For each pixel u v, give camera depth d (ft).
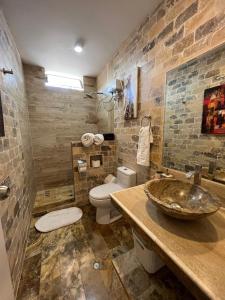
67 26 5.22
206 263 1.77
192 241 2.11
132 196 3.54
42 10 4.48
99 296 3.40
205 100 3.27
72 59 7.56
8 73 4.04
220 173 3.08
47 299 3.36
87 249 4.72
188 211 2.15
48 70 8.80
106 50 6.81
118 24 5.19
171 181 3.43
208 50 3.08
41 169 9.08
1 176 3.12
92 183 7.57
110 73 7.61
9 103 4.22
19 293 3.49
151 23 4.62
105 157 7.65
